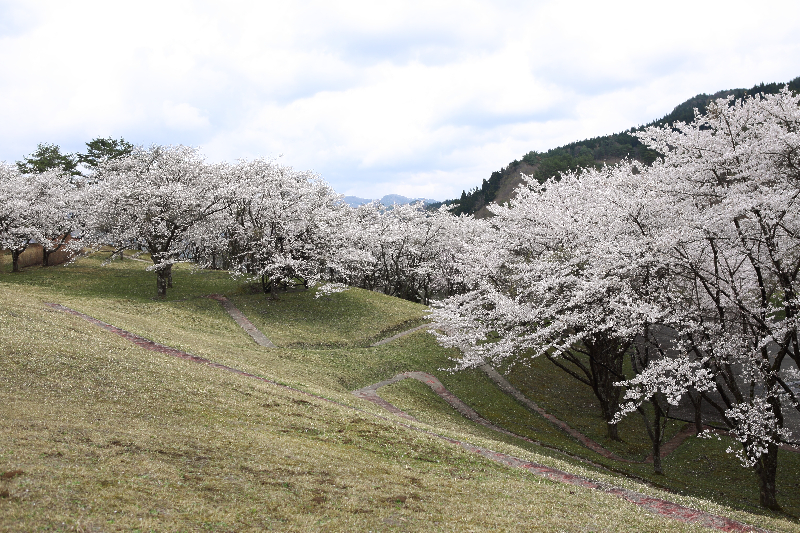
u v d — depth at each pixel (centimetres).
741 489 2838
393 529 1270
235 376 2758
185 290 5753
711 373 2667
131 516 1091
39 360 2217
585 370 3566
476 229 6975
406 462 1916
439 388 4194
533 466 2131
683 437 3678
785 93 2597
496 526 1359
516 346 3544
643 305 2552
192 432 1777
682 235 2425
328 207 6550
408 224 7362
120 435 1602
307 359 4106
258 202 5469
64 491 1130
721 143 2653
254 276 6075
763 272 2683
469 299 3856
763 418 2428
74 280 5684
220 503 1268
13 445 1328
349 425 2272
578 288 3031
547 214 3666
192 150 6338
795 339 2464
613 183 3619
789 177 2503
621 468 2939
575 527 1418
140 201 5144
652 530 1477
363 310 5766
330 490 1475
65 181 7312
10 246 5819
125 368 2377
